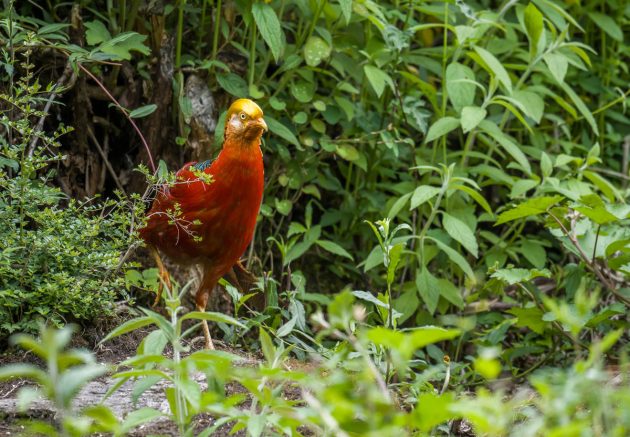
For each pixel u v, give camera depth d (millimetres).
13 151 7918
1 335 7949
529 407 6801
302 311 9039
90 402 6758
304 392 4473
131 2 10320
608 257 9312
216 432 6203
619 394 4516
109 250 8438
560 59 10742
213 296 10305
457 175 10945
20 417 6305
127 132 10609
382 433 3965
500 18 11352
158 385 7262
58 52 10102
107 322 8711
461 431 6910
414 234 10586
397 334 3777
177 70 10234
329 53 10422
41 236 8102
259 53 10891
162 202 8508
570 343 10109
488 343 9906
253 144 8281
